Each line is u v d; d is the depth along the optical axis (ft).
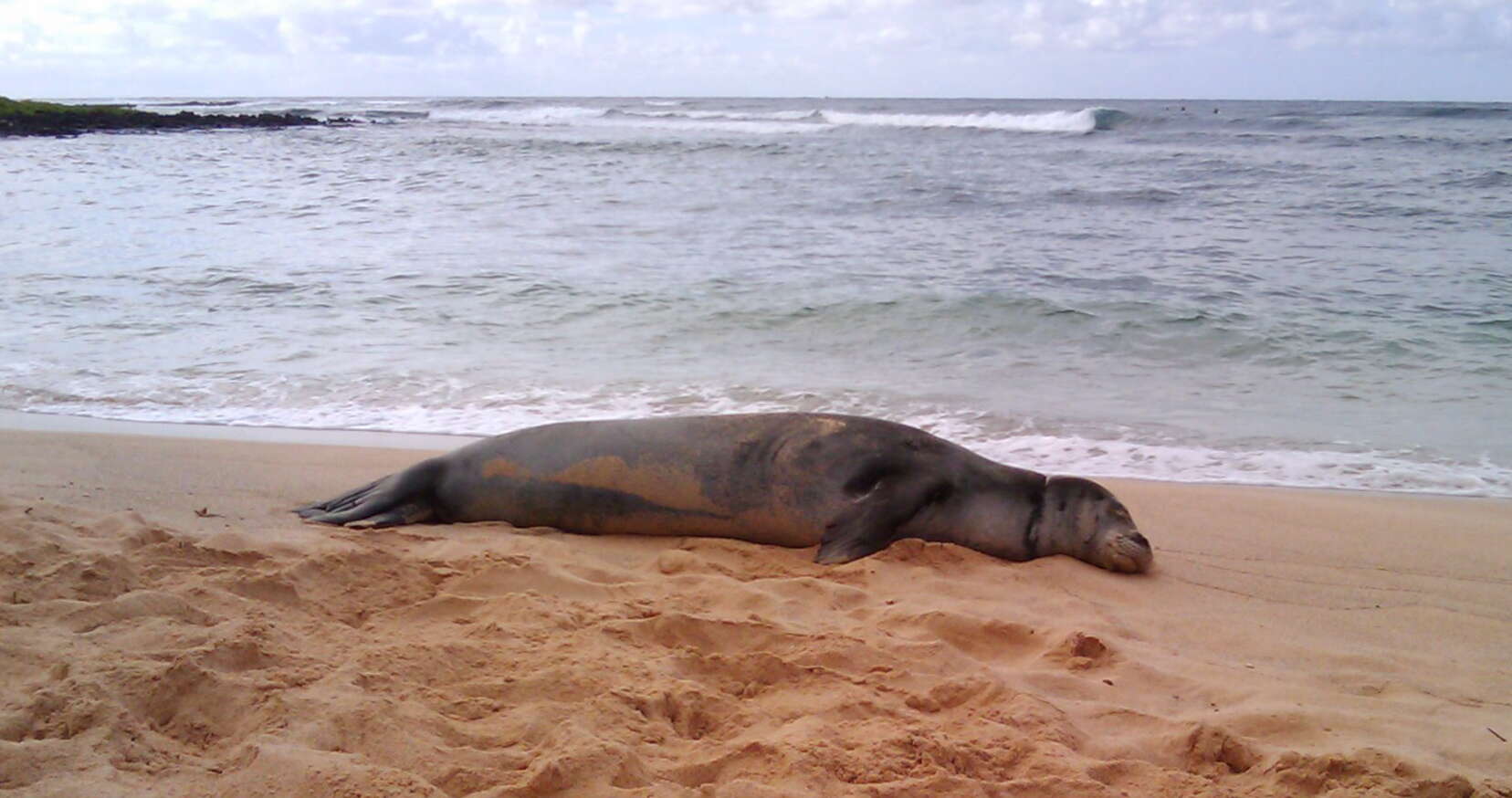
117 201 75.56
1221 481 24.67
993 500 20.08
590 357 34.19
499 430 27.07
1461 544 20.08
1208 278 46.19
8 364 32.83
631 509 20.17
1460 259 50.55
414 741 10.50
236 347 35.14
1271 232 59.72
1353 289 43.86
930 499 19.90
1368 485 24.36
